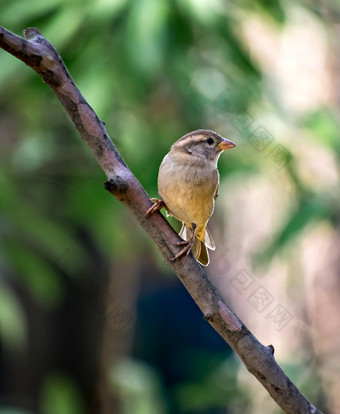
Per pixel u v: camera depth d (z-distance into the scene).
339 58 13.00
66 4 9.38
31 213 10.84
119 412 14.21
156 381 12.09
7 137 13.38
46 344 14.50
